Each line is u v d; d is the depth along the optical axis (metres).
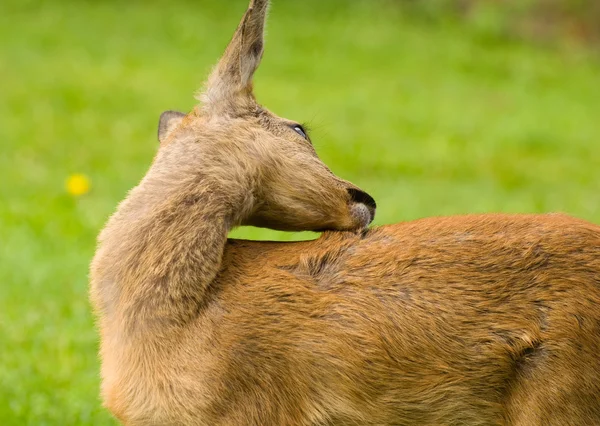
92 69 36.25
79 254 18.88
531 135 32.00
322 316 9.14
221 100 10.02
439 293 9.20
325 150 28.47
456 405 9.17
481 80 40.56
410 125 32.69
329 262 9.45
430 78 40.06
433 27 47.09
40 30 40.78
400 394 9.14
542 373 8.97
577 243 9.30
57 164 25.67
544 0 47.97
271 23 44.84
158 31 42.19
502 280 9.20
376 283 9.26
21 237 19.58
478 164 28.78
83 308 16.39
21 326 15.62
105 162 26.09
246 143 9.76
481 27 46.59
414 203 23.19
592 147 31.89
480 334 9.09
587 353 8.95
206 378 8.95
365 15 47.22
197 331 9.08
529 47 45.91
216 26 43.44
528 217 9.67
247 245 9.76
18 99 31.86
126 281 9.33
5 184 23.58
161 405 9.04
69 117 30.39
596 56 45.38
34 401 13.38
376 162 27.75
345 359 9.05
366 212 9.98
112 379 9.29
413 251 9.40
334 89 36.91
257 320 9.09
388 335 9.09
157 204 9.51
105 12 43.91
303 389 9.09
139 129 29.59
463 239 9.44
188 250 9.26
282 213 9.88
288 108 33.34
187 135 9.86
